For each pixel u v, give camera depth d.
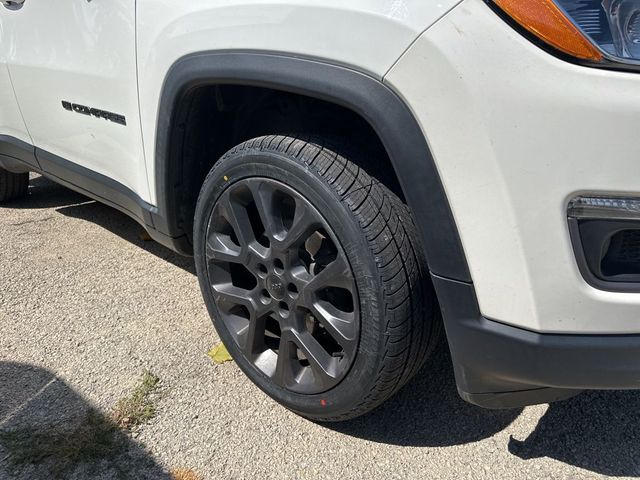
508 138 1.28
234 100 2.02
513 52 1.24
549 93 1.23
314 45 1.49
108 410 2.06
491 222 1.36
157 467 1.83
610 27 1.20
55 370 2.27
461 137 1.33
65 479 1.79
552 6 1.21
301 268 1.81
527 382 1.47
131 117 2.23
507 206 1.33
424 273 1.64
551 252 1.33
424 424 1.99
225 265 2.07
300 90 1.55
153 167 2.19
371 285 1.60
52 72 2.60
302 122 1.99
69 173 2.87
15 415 2.04
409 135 1.40
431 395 2.12
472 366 1.53
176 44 1.86
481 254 1.40
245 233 1.91
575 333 1.38
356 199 1.60
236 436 1.95
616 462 1.83
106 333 2.49
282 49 1.56
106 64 2.25
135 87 2.14
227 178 1.88
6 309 2.67
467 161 1.34
